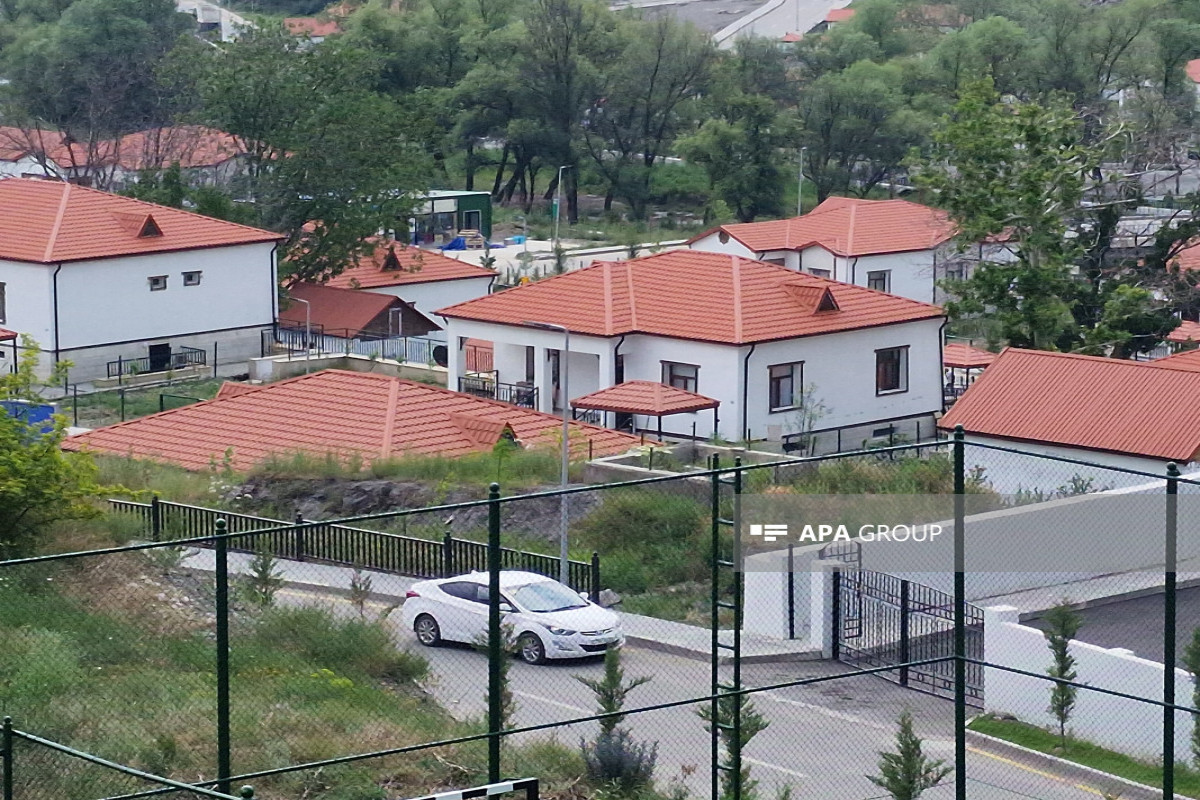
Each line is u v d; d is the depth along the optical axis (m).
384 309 126.06
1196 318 120.31
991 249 105.19
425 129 141.75
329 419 74.94
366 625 42.00
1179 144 134.38
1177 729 39.84
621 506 57.06
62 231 112.56
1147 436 65.50
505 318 98.75
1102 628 46.88
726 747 36.62
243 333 120.06
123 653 38.59
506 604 44.12
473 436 73.88
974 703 43.69
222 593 29.84
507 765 35.41
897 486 55.97
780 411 93.69
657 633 46.72
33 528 47.44
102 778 32.03
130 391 110.56
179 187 137.00
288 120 137.38
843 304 97.38
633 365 96.06
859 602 46.25
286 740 34.81
